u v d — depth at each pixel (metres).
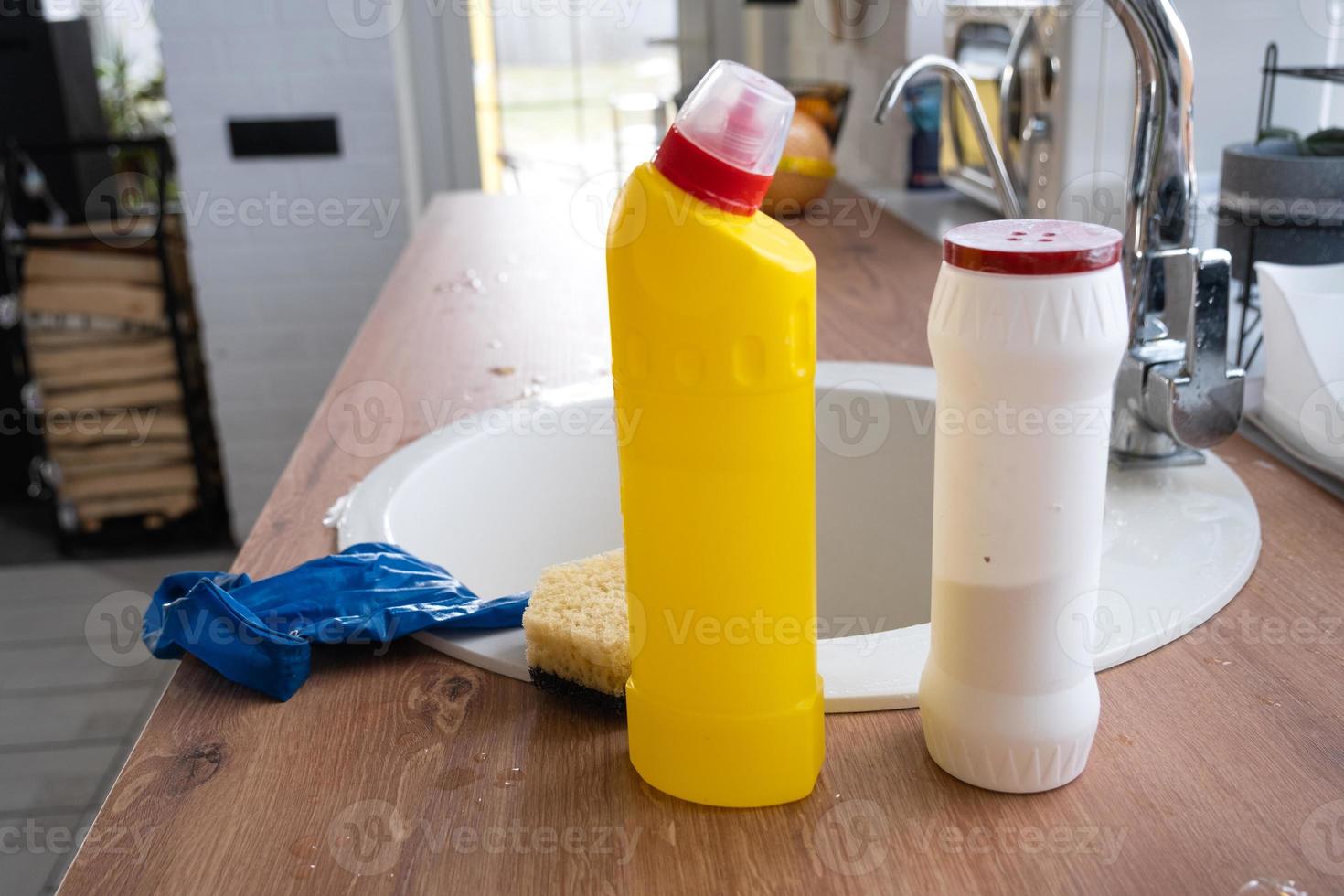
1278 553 0.70
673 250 0.45
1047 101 1.21
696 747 0.51
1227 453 0.85
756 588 0.48
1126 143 1.17
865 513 0.99
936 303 0.48
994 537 0.48
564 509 0.96
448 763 0.55
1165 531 0.72
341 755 0.56
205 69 2.32
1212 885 0.46
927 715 0.53
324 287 2.47
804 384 0.47
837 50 2.16
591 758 0.55
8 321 2.52
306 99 2.35
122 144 2.37
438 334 1.21
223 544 2.68
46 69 2.54
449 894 0.47
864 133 2.01
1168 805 0.50
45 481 2.81
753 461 0.47
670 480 0.48
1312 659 0.60
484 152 2.78
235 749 0.57
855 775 0.53
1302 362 0.79
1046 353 0.45
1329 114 1.14
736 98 0.44
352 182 2.41
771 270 0.45
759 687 0.50
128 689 2.12
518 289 1.38
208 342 2.49
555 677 0.59
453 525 0.87
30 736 1.98
